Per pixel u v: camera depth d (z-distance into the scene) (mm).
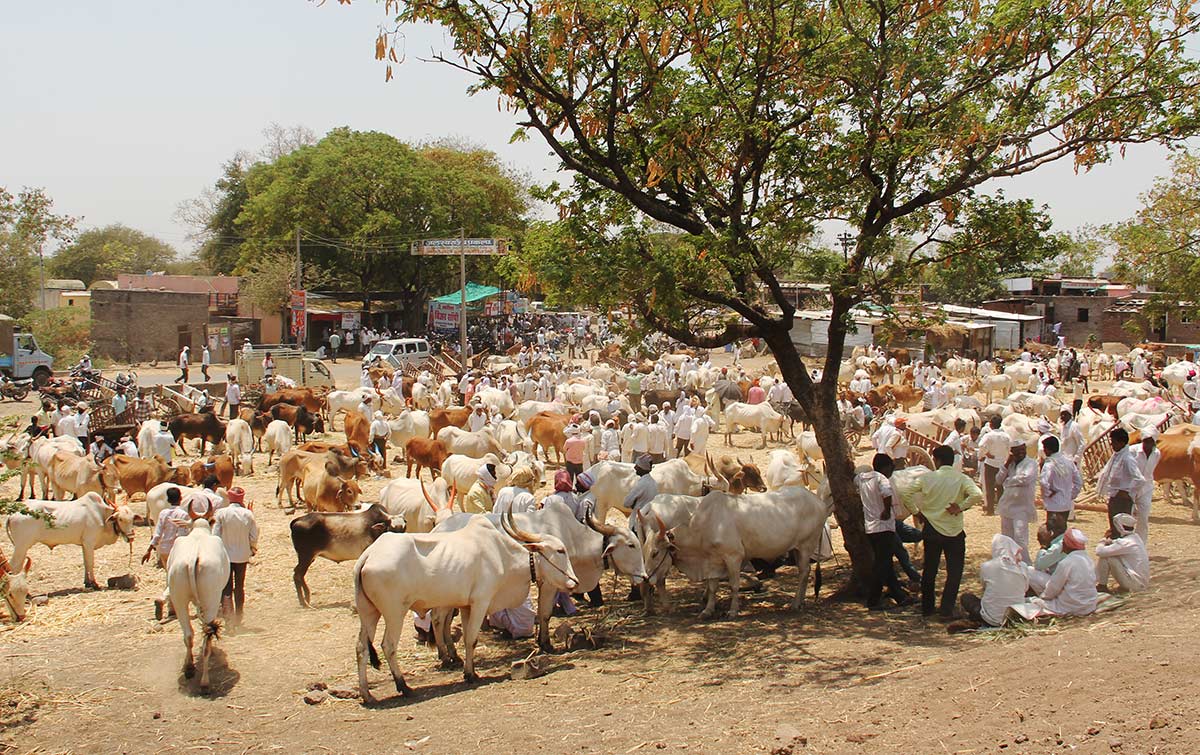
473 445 19375
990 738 6250
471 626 9094
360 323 59250
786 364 11875
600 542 10961
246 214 61312
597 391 29734
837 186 11617
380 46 10281
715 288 11516
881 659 8906
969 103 11648
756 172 11930
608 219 12102
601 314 11656
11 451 10141
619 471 14227
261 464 23016
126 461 16609
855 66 11375
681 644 10047
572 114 11219
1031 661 7762
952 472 10398
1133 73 11047
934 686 7512
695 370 37688
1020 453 12242
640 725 7438
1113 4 10875
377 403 28219
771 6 10938
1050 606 9711
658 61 11461
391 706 8461
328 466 14906
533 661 9273
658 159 11375
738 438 27391
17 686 9133
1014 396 27000
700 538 11047
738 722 7305
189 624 9312
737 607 11070
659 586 11406
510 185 63031
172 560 9266
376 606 8648
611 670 9219
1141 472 12258
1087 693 6781
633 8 10828
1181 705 6305
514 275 11961
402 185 56406
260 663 9852
